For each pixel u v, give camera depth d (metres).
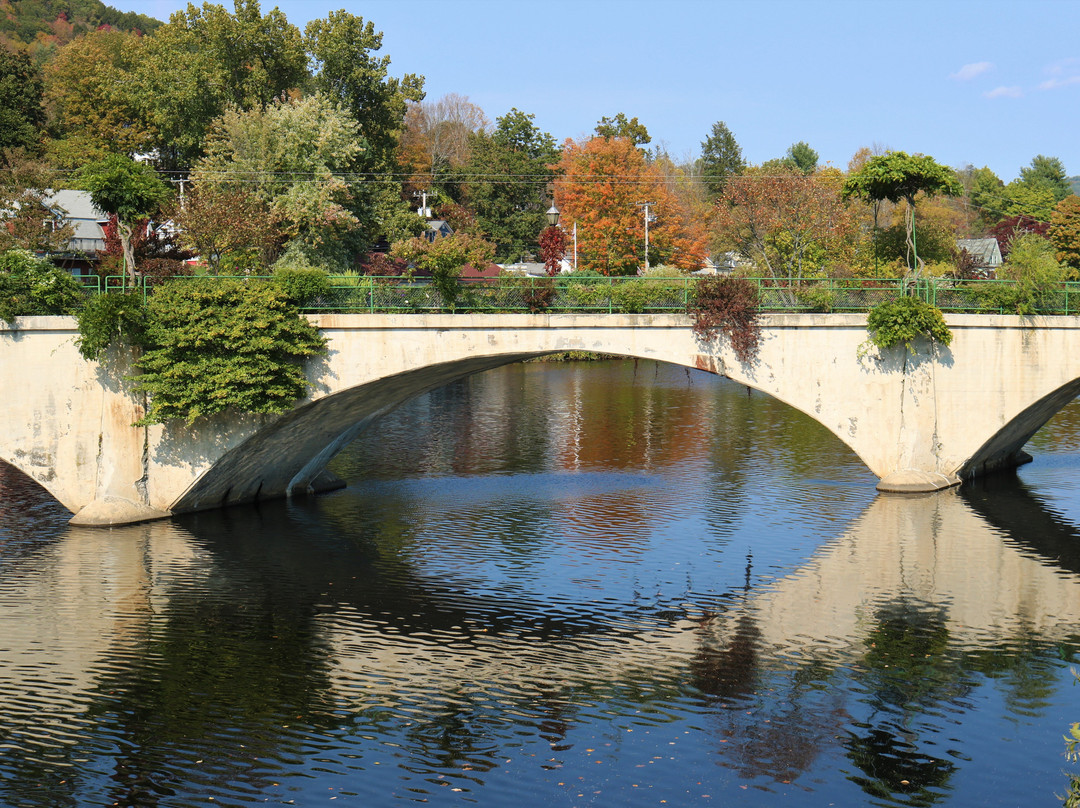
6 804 17.44
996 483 39.59
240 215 53.62
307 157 63.66
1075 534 32.69
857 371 36.25
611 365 98.25
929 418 36.75
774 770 18.39
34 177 60.88
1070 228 93.12
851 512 35.56
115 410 34.25
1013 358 36.25
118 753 19.23
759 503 37.22
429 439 53.38
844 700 21.22
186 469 34.81
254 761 18.91
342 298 34.78
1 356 33.91
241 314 33.25
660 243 90.50
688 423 57.34
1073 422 55.88
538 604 27.17
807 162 144.75
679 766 18.56
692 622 25.75
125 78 82.75
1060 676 22.30
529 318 34.59
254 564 30.69
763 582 28.64
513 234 112.88
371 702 21.34
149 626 25.70
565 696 21.56
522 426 57.44
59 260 63.50
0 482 42.00
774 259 70.19
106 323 32.72
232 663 23.38
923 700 21.19
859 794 17.55
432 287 35.03
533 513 36.56
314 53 72.25
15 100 78.44
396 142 78.69
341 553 31.81
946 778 18.06
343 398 35.78
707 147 144.00
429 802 17.41
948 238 72.38
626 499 38.38
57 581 29.05
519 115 126.62
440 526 34.91
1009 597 27.20
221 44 69.50
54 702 21.34
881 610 26.36
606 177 89.56
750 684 22.06
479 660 23.53
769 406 64.38
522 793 17.69
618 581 28.92
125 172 35.16
